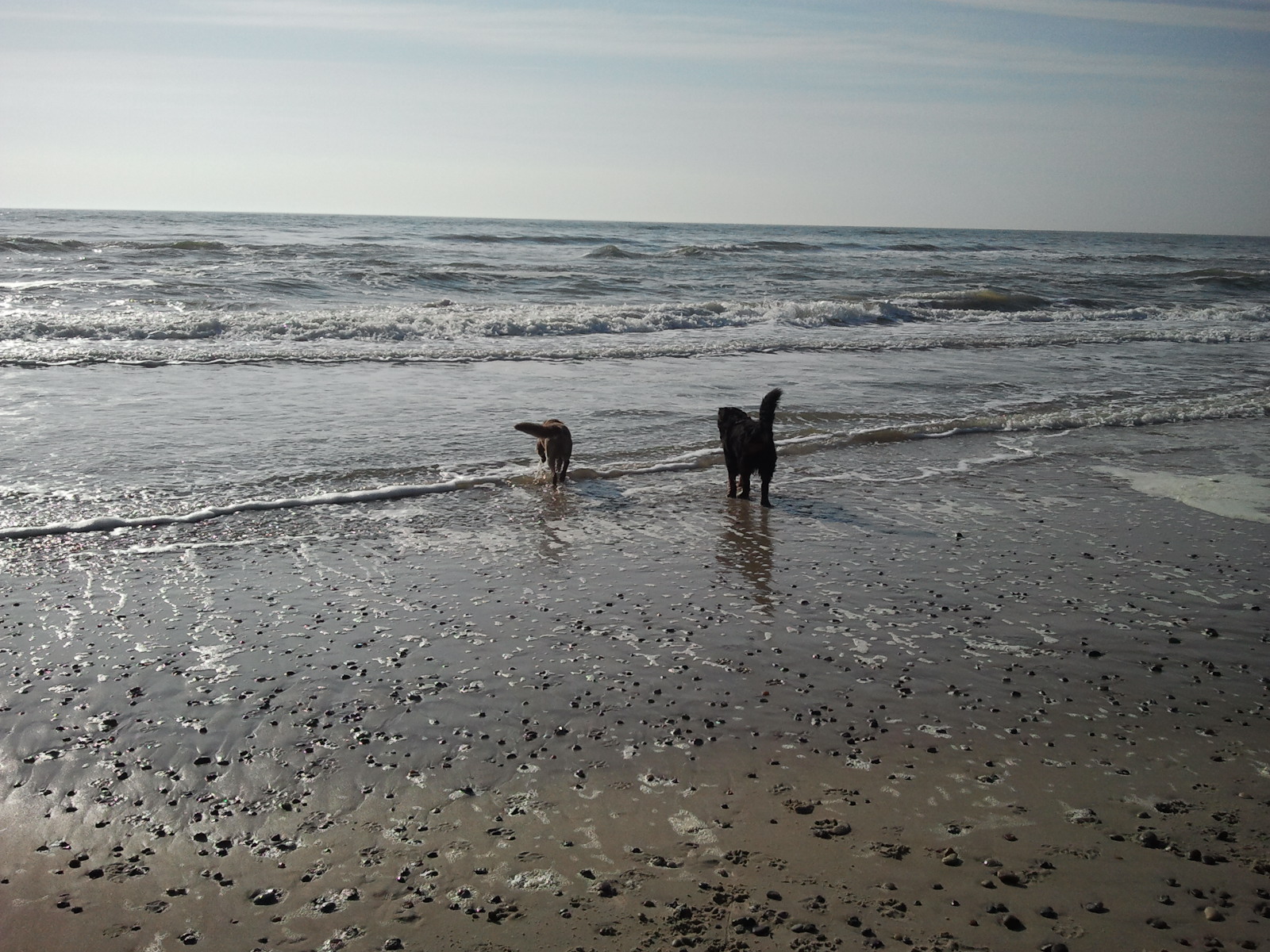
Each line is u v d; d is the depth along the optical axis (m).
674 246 55.75
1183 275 38.31
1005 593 6.34
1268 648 5.52
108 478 8.30
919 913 3.16
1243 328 22.81
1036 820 3.74
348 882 3.33
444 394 12.44
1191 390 14.54
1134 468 9.93
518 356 15.52
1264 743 4.42
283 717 4.48
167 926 3.11
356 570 6.48
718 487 9.00
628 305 23.58
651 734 4.41
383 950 2.99
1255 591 6.45
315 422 10.67
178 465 8.80
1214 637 5.66
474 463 9.37
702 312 21.56
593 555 6.95
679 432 10.91
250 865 3.43
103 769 4.02
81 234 49.69
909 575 6.67
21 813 3.70
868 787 3.98
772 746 4.32
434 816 3.73
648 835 3.62
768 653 5.34
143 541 6.90
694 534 7.52
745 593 6.27
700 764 4.15
